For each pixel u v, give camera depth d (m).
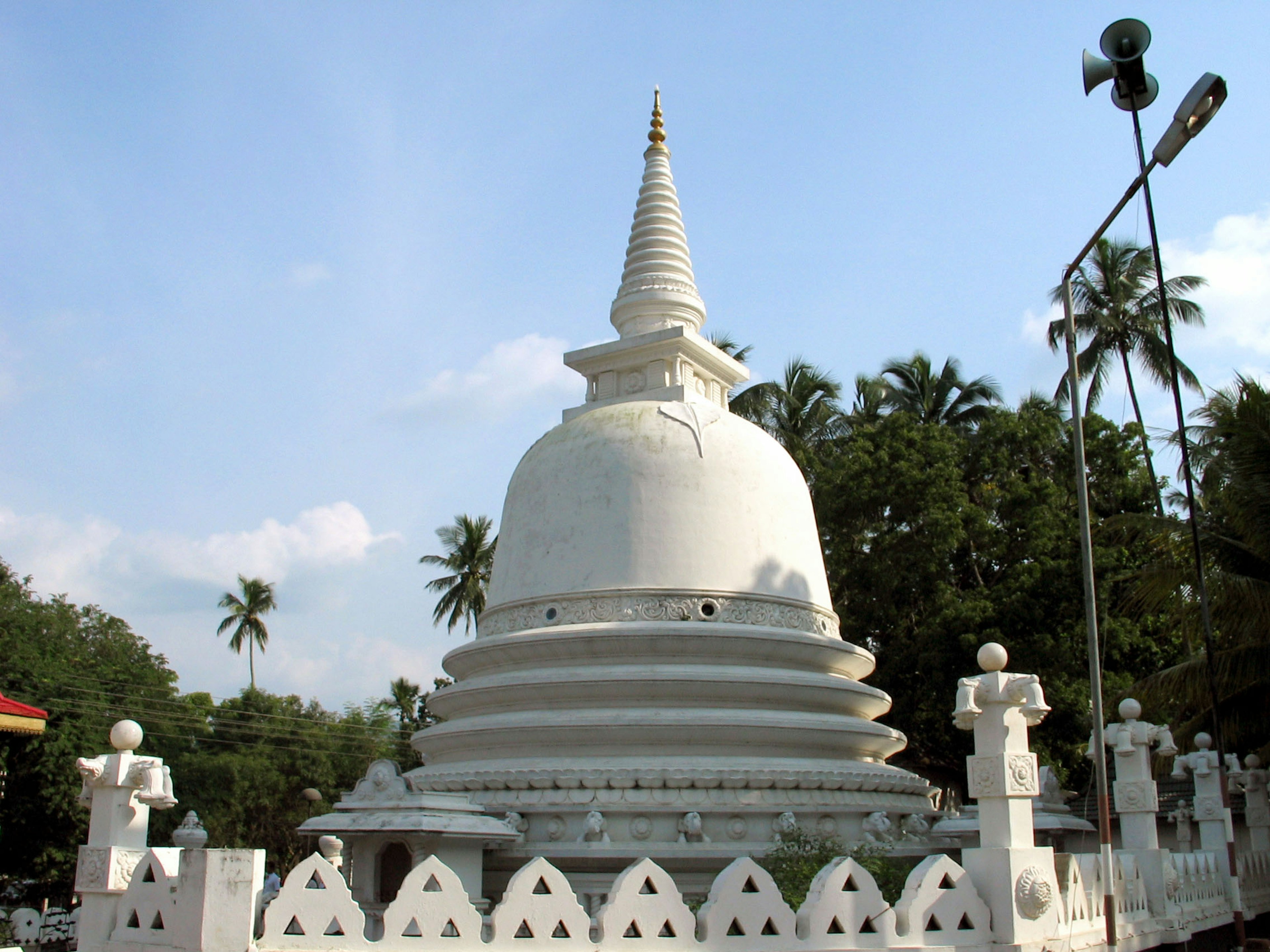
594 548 24.05
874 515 43.56
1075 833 24.70
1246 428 25.67
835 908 12.59
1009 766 13.28
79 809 39.25
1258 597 25.47
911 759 42.88
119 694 55.28
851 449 45.47
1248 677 26.09
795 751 22.16
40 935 28.31
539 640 22.88
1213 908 20.48
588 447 25.31
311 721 71.38
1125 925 16.06
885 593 41.41
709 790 20.55
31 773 39.28
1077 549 40.06
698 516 24.28
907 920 12.71
